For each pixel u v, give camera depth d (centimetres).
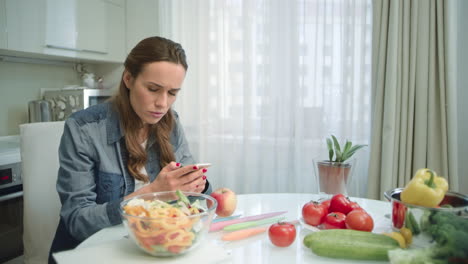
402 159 172
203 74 219
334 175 93
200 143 221
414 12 164
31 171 120
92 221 85
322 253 68
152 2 244
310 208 83
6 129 218
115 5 247
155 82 91
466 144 177
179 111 227
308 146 204
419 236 67
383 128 173
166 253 65
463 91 175
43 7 200
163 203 73
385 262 67
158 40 95
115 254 67
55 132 124
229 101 217
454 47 160
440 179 70
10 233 167
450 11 159
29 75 229
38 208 120
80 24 222
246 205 105
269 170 211
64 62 250
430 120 167
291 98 204
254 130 214
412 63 167
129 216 64
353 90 191
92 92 226
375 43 176
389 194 78
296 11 196
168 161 117
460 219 60
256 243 77
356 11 188
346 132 194
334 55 195
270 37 203
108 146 103
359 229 74
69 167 94
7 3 183
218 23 213
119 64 263
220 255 68
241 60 213
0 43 181
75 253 67
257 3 207
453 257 56
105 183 102
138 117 106
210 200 79
